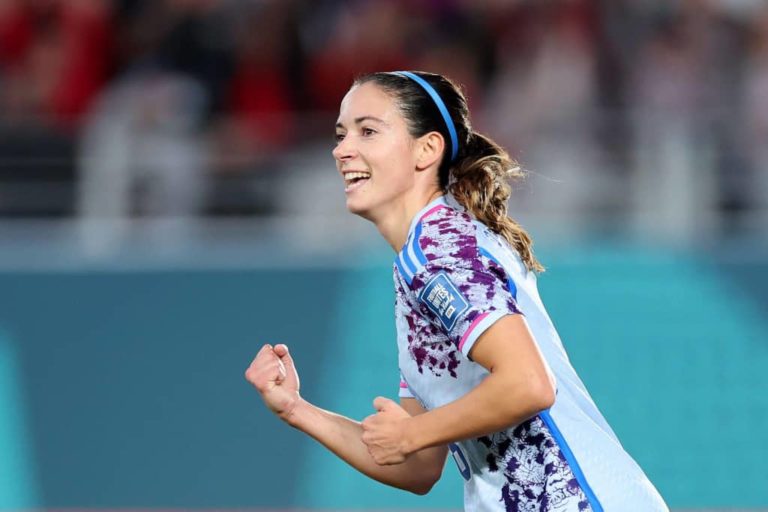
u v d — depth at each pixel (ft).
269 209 92.94
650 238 90.74
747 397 87.66
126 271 92.12
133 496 88.07
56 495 88.22
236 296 91.50
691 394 87.81
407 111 37.27
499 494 35.78
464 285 34.12
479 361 33.76
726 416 87.45
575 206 91.20
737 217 90.99
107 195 93.20
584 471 35.09
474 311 33.55
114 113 98.07
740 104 98.58
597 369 88.38
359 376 88.99
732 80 100.53
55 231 93.04
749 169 91.20
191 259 92.17
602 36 102.89
